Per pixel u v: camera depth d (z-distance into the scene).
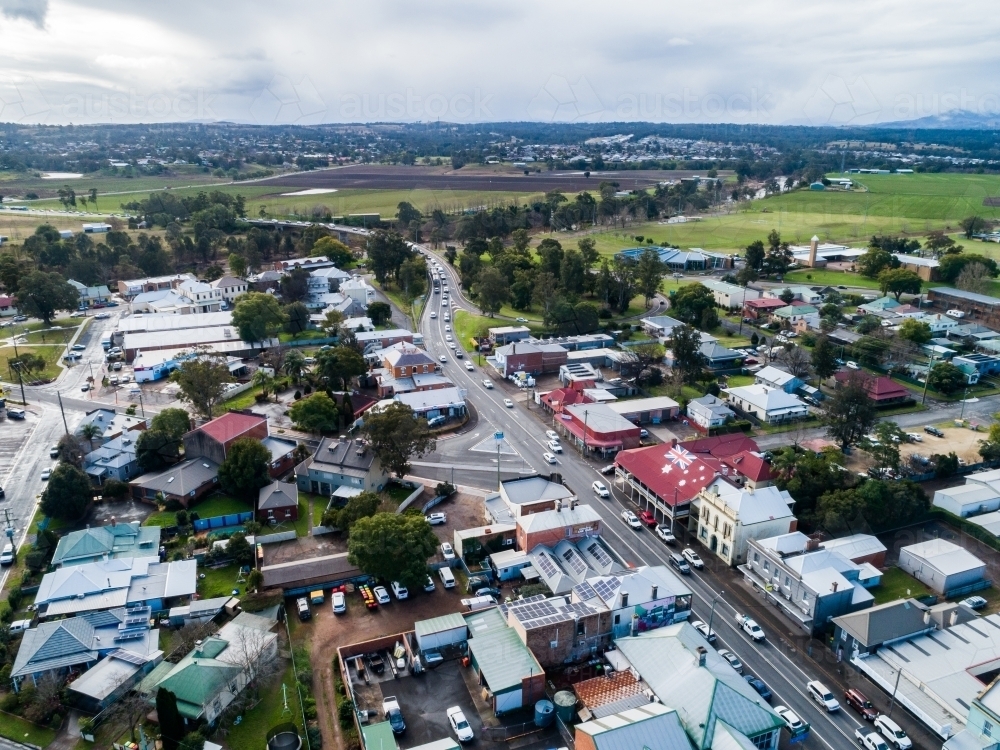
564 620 70.06
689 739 57.94
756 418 130.75
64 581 79.06
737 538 85.94
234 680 65.38
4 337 175.38
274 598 78.56
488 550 87.94
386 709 63.94
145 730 62.34
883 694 67.69
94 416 122.44
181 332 171.25
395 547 78.38
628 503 102.00
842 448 114.44
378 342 167.88
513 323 186.38
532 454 116.62
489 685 65.12
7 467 110.50
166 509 98.56
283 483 99.19
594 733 56.34
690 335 147.88
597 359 157.50
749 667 71.00
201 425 115.69
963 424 127.94
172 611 76.81
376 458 102.06
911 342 160.50
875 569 83.69
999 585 84.69
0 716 64.69
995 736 58.78
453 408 131.25
